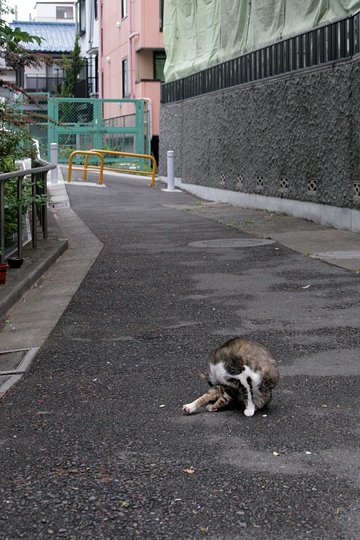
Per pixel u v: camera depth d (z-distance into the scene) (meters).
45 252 11.80
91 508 3.79
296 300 8.58
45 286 9.92
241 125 19.75
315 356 6.45
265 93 18.03
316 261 11.02
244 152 19.61
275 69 17.53
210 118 22.17
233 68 20.31
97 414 5.23
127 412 5.25
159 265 11.18
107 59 39.31
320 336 7.06
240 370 5.04
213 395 5.21
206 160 22.67
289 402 5.34
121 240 14.00
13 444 4.71
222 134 21.20
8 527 3.61
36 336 7.47
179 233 14.80
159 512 3.73
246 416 5.08
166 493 3.94
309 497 3.87
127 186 26.61
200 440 4.69
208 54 22.62
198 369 6.21
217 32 22.09
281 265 10.81
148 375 6.11
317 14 15.50
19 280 9.52
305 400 5.38
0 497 3.93
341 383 5.73
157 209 19.78
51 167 12.48
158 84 33.56
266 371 5.07
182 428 4.91
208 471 4.22
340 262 10.80
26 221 14.68
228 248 12.59
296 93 16.30
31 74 46.41
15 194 11.64
